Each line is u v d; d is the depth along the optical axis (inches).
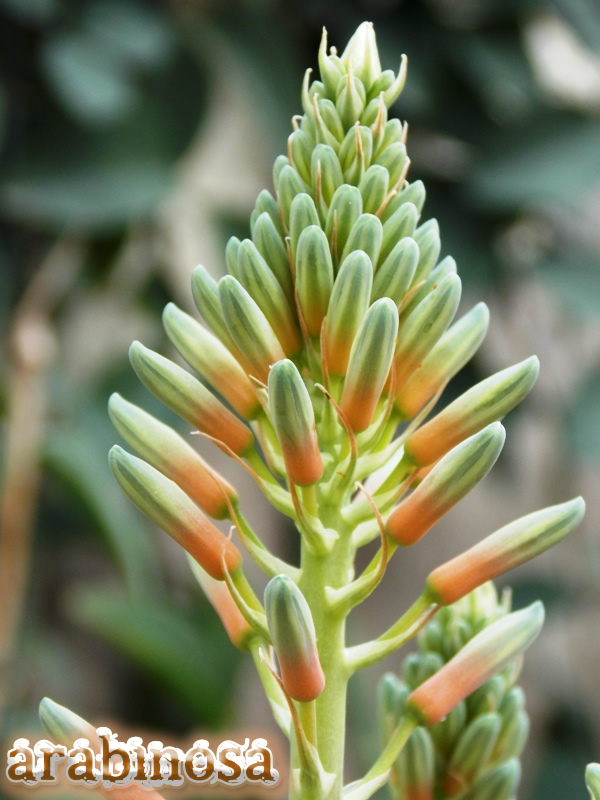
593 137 22.5
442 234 23.4
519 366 10.2
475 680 10.1
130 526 24.2
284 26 23.7
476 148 23.3
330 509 10.3
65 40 21.2
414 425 10.5
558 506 10.1
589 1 21.5
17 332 22.7
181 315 10.5
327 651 10.2
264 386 10.2
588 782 9.6
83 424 24.0
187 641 22.6
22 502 21.5
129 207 22.6
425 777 11.0
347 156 10.3
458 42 23.2
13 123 22.9
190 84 23.3
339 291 9.9
